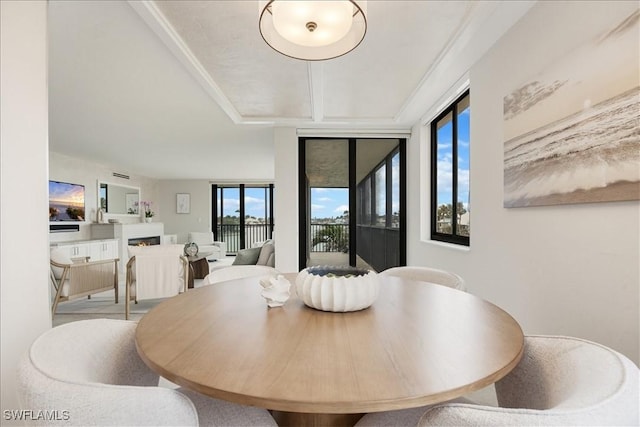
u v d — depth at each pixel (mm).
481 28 2021
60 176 5879
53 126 4141
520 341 871
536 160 1753
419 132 3928
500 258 2172
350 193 4484
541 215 1762
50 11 1841
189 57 2324
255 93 3123
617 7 1264
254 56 2383
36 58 1367
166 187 9320
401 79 2838
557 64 1593
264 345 847
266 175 8672
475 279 2533
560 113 1571
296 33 1436
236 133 4508
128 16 1906
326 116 3906
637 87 1183
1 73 1287
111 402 593
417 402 608
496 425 542
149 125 4105
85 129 4285
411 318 1072
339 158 4492
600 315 1389
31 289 1344
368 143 4508
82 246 5676
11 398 1279
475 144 2514
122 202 7750
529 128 1816
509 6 1803
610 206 1337
